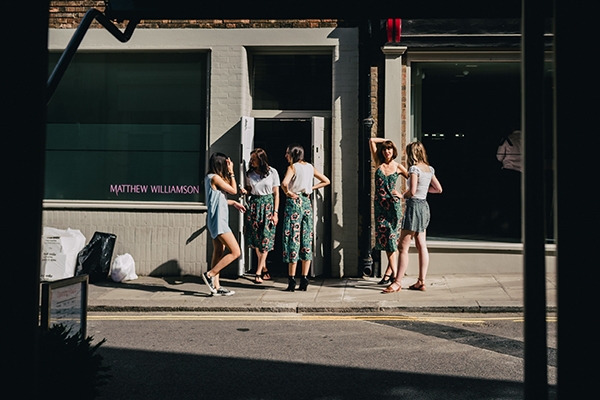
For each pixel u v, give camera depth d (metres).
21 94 2.28
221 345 5.98
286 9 4.29
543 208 2.30
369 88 9.55
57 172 10.22
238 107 9.87
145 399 4.46
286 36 9.74
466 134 9.70
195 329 6.67
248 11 4.38
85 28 4.52
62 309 4.28
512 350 5.75
